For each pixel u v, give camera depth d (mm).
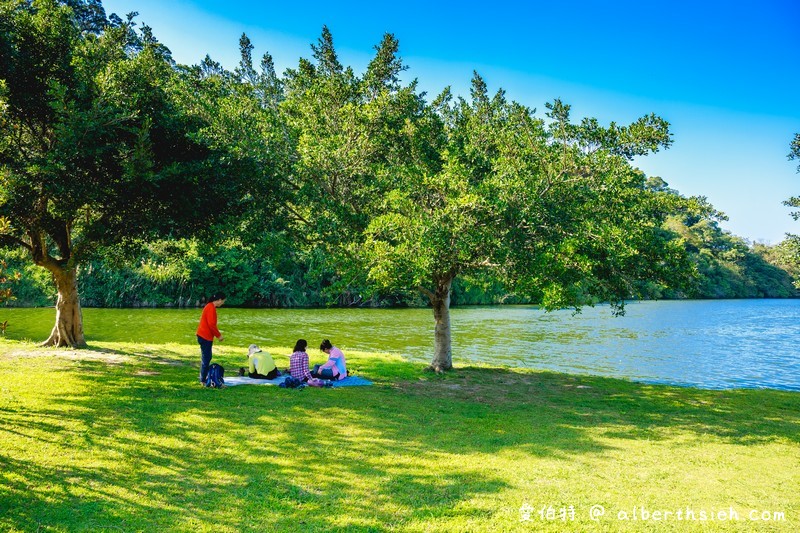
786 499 6230
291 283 60656
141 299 51969
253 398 10211
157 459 6559
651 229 12836
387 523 5164
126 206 13555
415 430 8500
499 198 11094
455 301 75188
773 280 103562
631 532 5168
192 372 13070
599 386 14633
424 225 11039
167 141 14117
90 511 5133
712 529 5320
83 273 50594
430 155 14828
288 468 6504
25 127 13414
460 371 16125
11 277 7871
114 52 14766
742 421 10609
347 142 13188
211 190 13844
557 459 7340
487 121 16141
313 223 15148
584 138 11805
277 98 17125
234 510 5320
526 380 15039
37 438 6973
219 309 52344
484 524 5199
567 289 11531
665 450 8102
